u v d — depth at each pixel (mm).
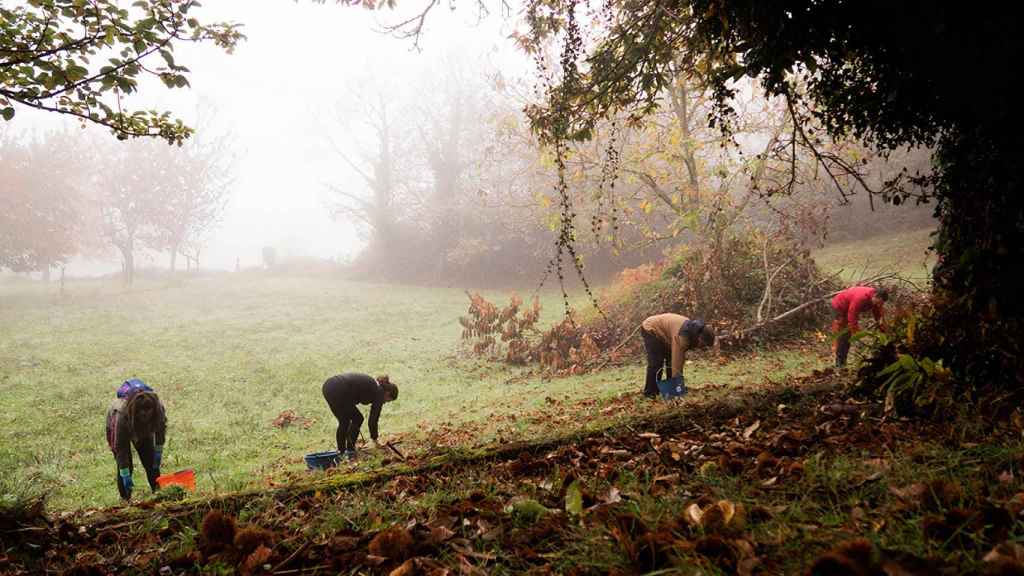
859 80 5086
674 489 3062
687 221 14188
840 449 3580
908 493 2457
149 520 3639
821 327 13672
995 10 3875
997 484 2508
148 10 4945
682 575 1939
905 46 4406
